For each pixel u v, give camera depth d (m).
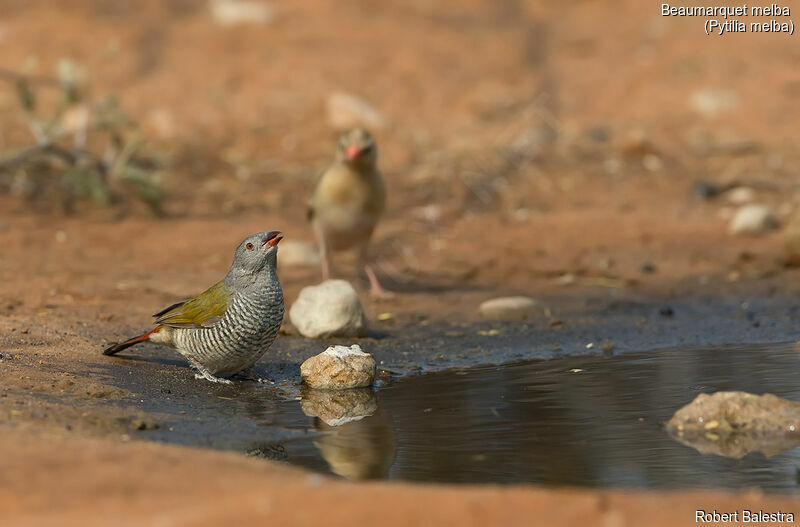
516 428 8.59
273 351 11.52
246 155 22.25
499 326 12.97
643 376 10.41
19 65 25.73
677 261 16.28
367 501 5.68
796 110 25.08
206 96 25.25
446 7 31.39
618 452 7.88
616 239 17.45
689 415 8.55
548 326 12.96
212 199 19.53
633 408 9.19
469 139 23.42
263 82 26.05
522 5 31.66
